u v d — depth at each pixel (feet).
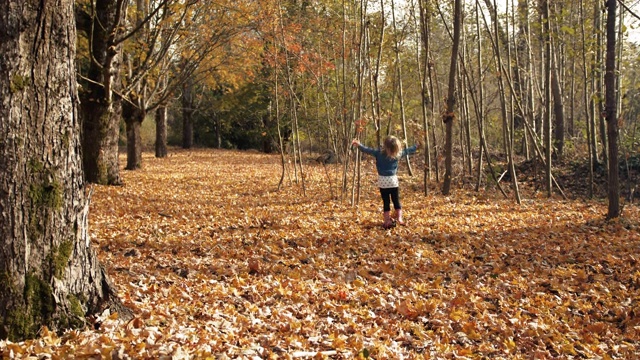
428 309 17.37
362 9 42.86
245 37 59.93
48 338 11.10
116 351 10.85
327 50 52.54
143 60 53.16
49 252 11.51
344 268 21.71
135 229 27.91
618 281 21.48
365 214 34.96
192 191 48.91
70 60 11.93
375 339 14.52
